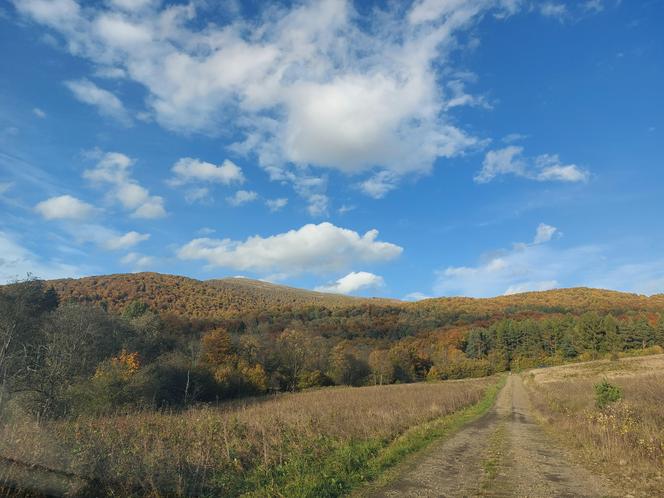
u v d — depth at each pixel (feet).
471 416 94.12
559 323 396.37
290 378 244.22
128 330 185.16
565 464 43.78
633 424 55.06
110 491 27.84
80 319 124.47
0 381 81.97
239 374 185.98
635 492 32.91
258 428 49.47
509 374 336.29
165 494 28.66
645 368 243.40
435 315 476.54
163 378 128.98
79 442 32.63
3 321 95.55
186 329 290.35
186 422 49.19
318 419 59.93
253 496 29.86
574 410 87.20
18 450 29.22
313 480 33.09
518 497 31.50
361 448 45.55
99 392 90.68
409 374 313.73
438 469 39.78
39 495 26.27
